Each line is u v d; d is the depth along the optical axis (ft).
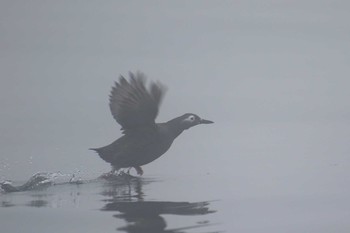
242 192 40.68
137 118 48.85
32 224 33.71
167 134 50.16
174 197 39.60
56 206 37.93
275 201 37.86
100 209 36.65
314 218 33.68
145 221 33.42
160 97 48.85
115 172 48.93
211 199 38.73
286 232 31.37
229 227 32.04
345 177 44.83
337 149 55.83
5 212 36.58
